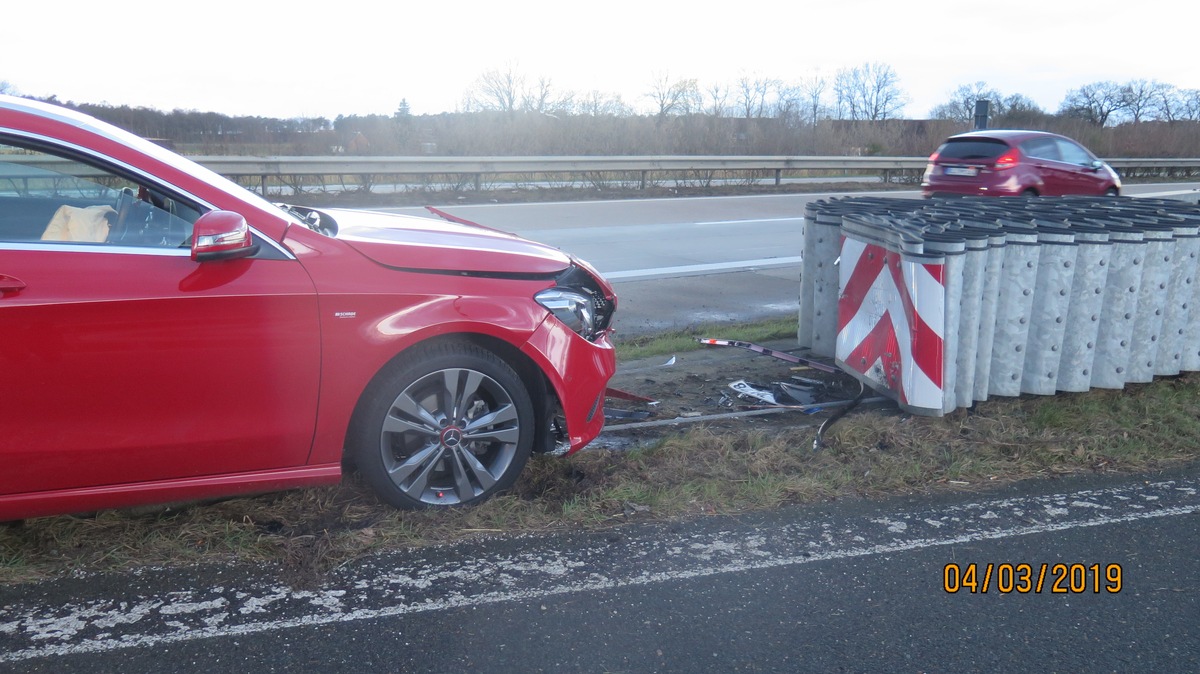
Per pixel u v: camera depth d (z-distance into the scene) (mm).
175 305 3127
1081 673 2752
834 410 5203
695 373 6004
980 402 5121
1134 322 5320
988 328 4875
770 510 3877
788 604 3117
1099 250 5012
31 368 3010
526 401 3732
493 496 3777
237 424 3293
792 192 20641
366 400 3498
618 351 6469
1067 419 4902
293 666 2699
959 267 4590
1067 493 4109
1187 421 4938
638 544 3533
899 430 4723
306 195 16219
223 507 3650
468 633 2895
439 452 3627
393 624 2938
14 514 3131
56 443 3096
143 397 3152
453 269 3596
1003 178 14062
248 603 3043
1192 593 3256
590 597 3129
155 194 3238
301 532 3514
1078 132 32906
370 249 3492
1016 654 2848
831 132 27016
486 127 21969
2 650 2740
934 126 29484
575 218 14711
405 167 17047
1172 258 5371
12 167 3062
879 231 5074
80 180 3152
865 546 3566
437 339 3588
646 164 19828
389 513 3637
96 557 3275
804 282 6422
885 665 2770
